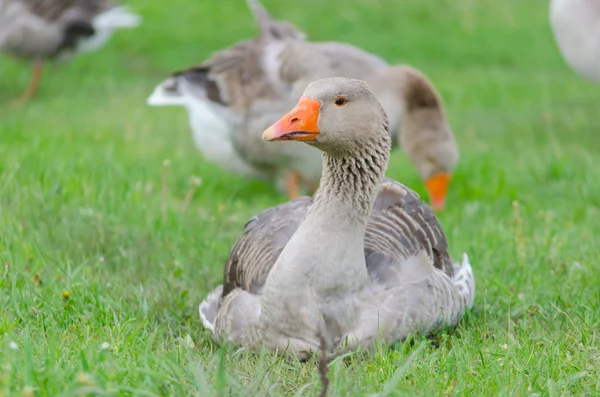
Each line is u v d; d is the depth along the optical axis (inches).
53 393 260.8
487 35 1045.2
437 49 1003.3
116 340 322.0
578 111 816.3
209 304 373.7
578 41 675.4
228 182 630.5
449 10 1114.7
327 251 310.0
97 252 435.8
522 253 443.2
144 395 263.3
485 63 978.7
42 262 396.2
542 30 1063.0
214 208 553.3
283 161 570.3
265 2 1110.4
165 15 1072.2
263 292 317.4
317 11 1088.2
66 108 802.8
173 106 821.9
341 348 315.0
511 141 740.0
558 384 290.5
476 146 716.0
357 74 567.5
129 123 742.5
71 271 394.3
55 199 483.8
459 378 291.4
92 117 768.9
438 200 581.0
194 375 275.9
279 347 316.8
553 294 387.2
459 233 492.7
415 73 575.8
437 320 335.9
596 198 552.1
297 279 309.4
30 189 487.2
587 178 571.8
